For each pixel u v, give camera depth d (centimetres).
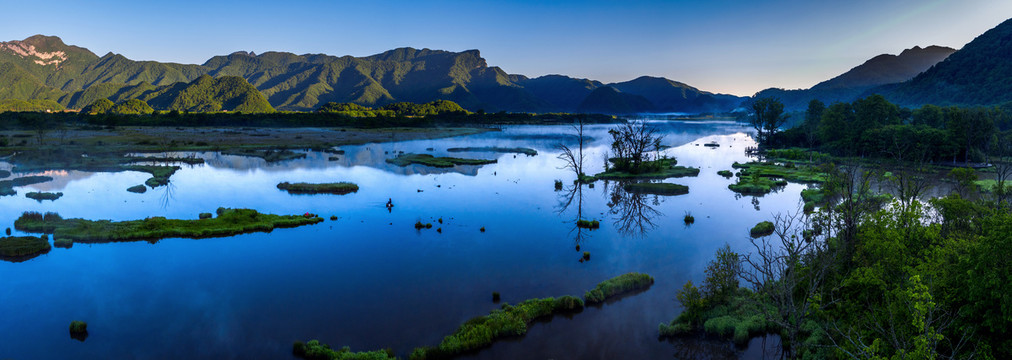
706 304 3766
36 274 4669
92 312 3891
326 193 8625
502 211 7406
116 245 5544
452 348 3262
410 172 11319
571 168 12338
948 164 11625
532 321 3756
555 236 6066
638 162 11075
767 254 5197
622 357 3266
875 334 2688
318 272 4784
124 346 3384
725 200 8325
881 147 12275
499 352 3322
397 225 6512
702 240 5916
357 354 3161
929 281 2672
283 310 3947
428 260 5150
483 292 4322
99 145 15525
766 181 9662
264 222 6359
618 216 7131
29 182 9331
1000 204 4231
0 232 5878
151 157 13138
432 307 4016
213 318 3800
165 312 3897
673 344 3434
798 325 2878
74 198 7938
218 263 5012
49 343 3419
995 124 14712
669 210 7538
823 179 9894
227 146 16038
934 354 2042
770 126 18500
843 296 3303
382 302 4106
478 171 11644
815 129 16225
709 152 16812
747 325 3472
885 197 7256
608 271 4850
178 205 7525
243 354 3284
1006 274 2167
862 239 3500
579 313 3906
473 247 5603
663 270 4878
